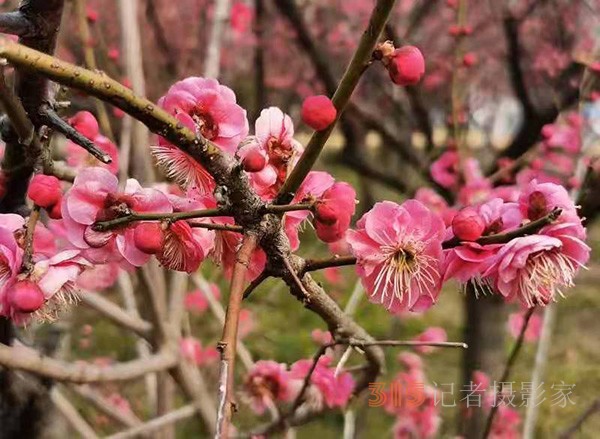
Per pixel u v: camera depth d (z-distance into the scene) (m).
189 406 2.39
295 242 1.31
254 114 4.45
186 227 1.22
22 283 1.16
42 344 2.32
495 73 5.61
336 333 1.57
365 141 4.90
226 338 1.00
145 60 3.58
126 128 2.28
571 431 3.10
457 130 3.49
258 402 2.19
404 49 1.10
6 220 1.25
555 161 3.86
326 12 5.66
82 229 1.18
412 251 1.27
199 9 5.14
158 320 2.29
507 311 3.74
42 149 1.30
